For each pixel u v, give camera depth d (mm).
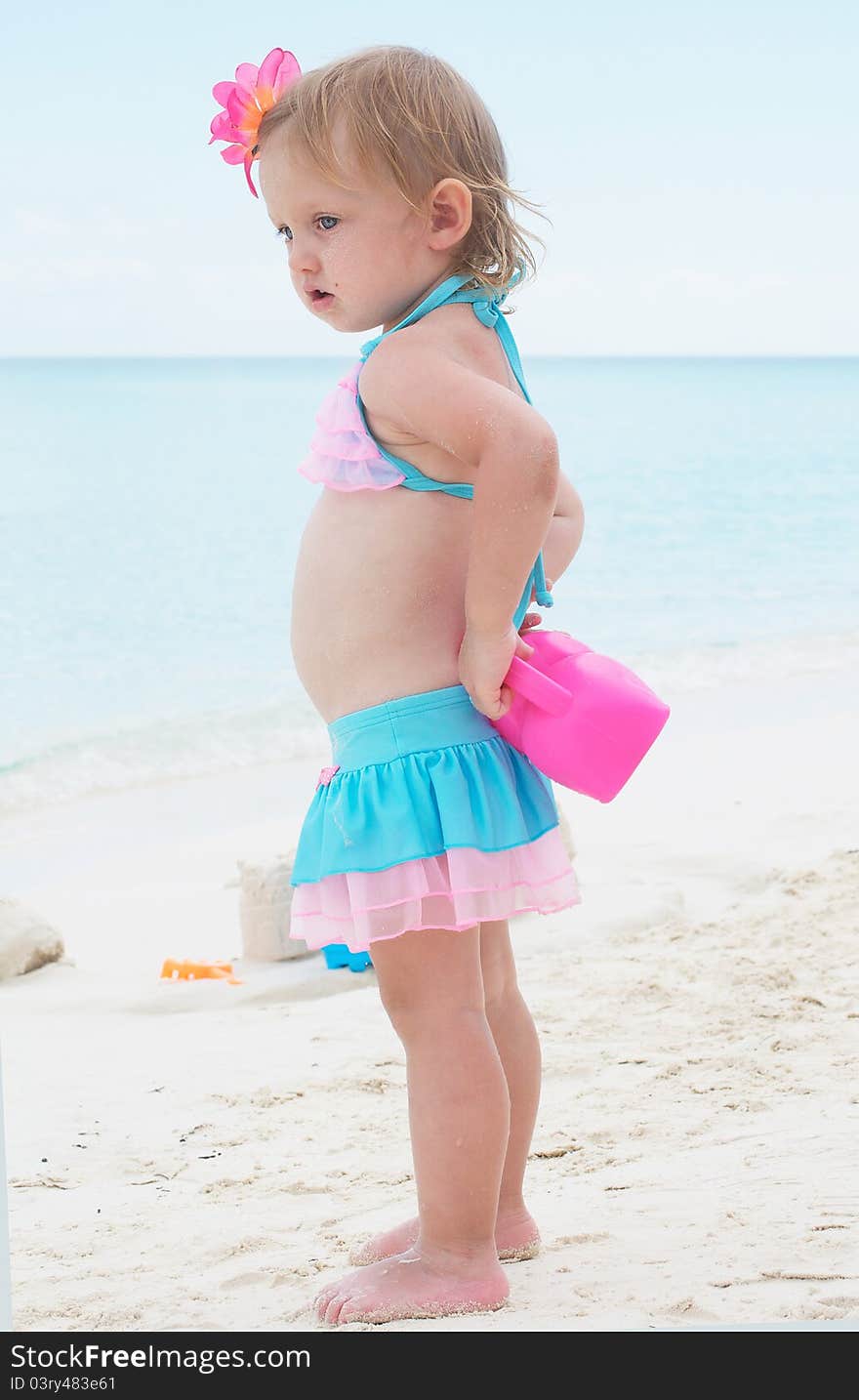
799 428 35938
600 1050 3598
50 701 11055
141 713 10695
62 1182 2965
